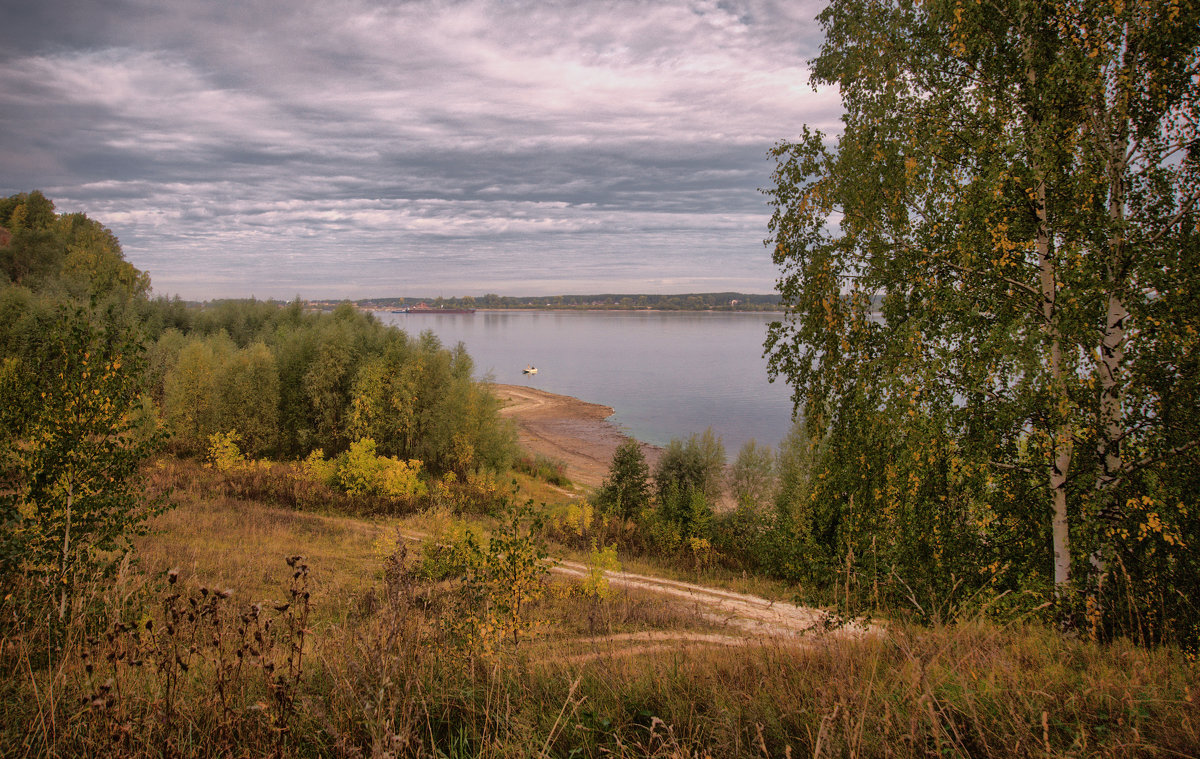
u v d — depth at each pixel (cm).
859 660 429
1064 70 790
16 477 603
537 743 300
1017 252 823
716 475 3078
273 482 2538
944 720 299
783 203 1093
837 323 1001
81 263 6378
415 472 2678
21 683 347
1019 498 836
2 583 488
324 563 1474
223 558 1348
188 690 326
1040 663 438
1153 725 313
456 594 842
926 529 831
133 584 571
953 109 912
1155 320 737
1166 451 740
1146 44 780
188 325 5634
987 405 840
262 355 3812
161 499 699
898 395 863
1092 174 788
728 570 2442
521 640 752
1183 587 658
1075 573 778
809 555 954
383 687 287
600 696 377
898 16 984
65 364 653
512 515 908
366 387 3825
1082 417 762
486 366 12988
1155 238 784
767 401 8594
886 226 984
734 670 441
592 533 2609
